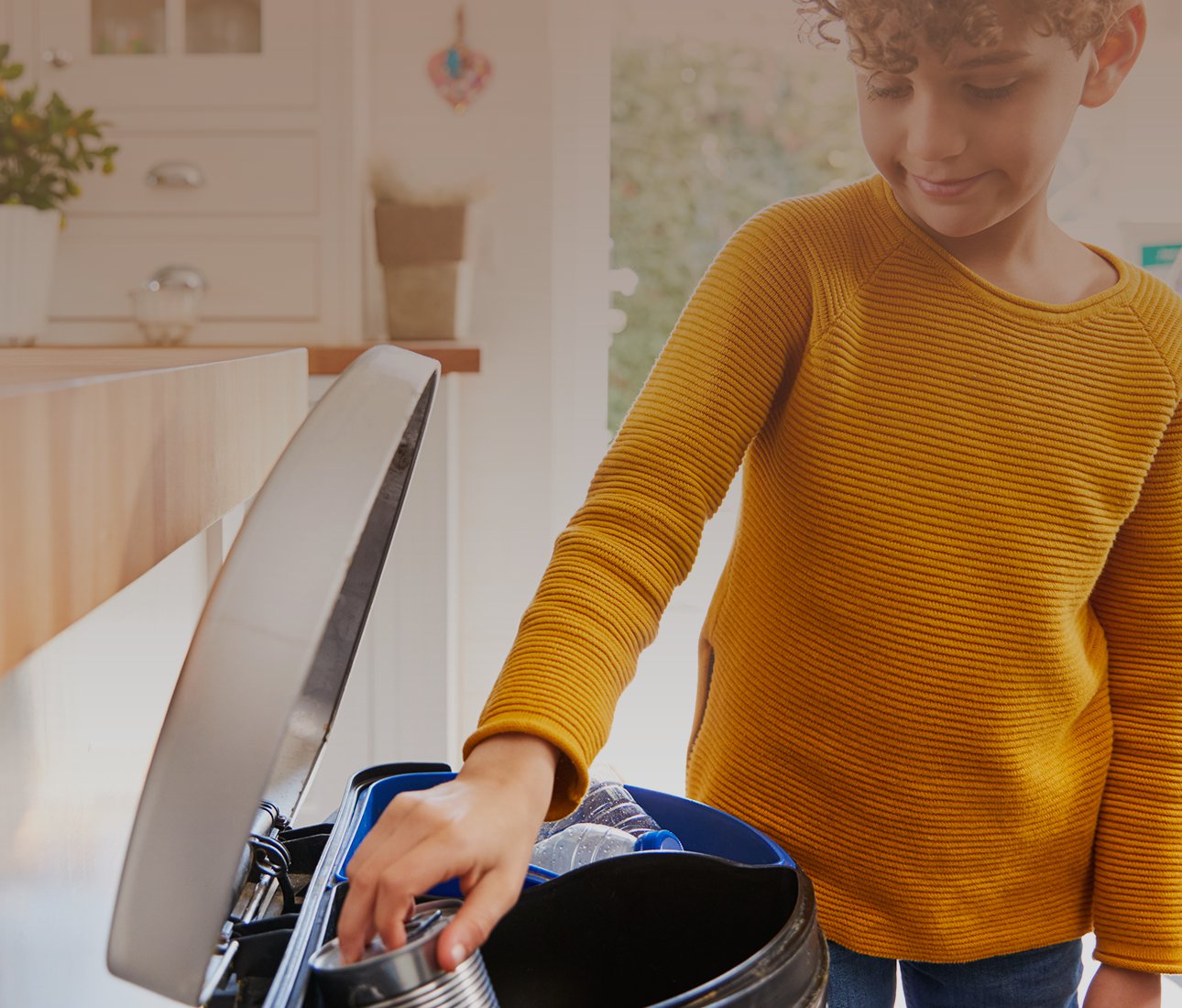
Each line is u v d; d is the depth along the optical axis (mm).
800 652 792
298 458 342
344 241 2094
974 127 674
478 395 2398
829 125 2475
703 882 502
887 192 813
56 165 1899
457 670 2400
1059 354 782
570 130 2375
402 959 352
